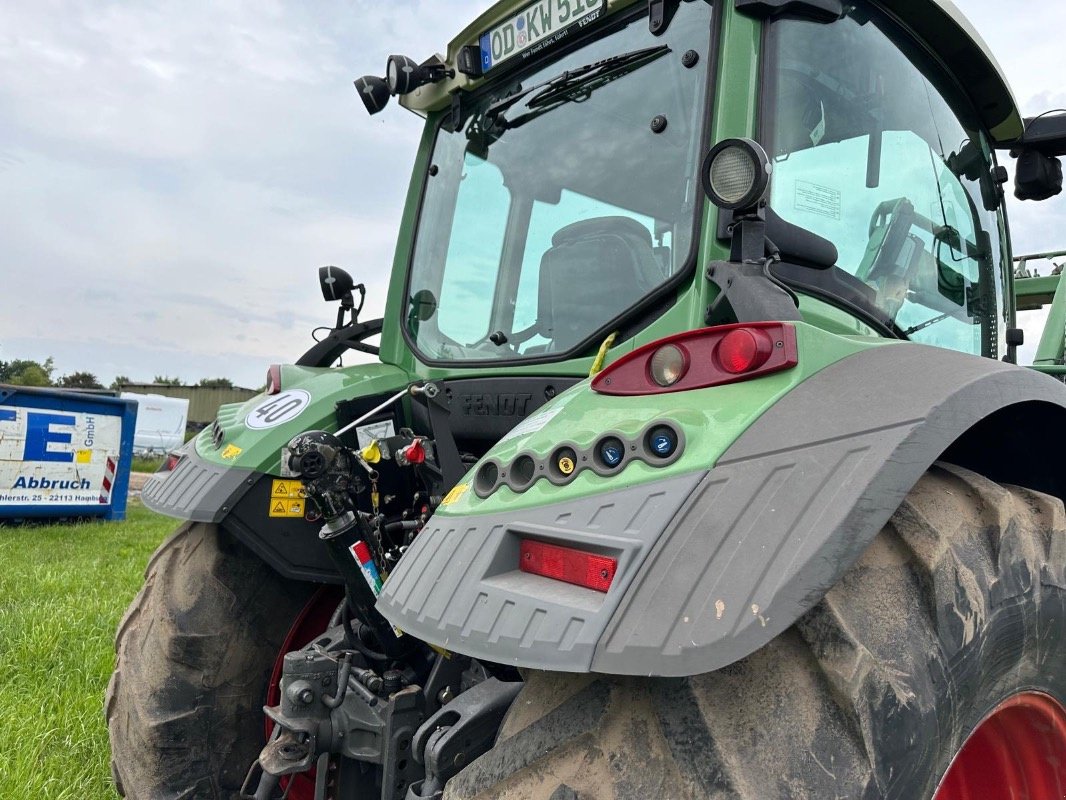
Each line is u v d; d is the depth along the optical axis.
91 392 12.51
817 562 1.04
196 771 2.23
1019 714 1.50
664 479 1.20
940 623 1.19
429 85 2.67
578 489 1.28
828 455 1.14
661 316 1.77
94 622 5.03
